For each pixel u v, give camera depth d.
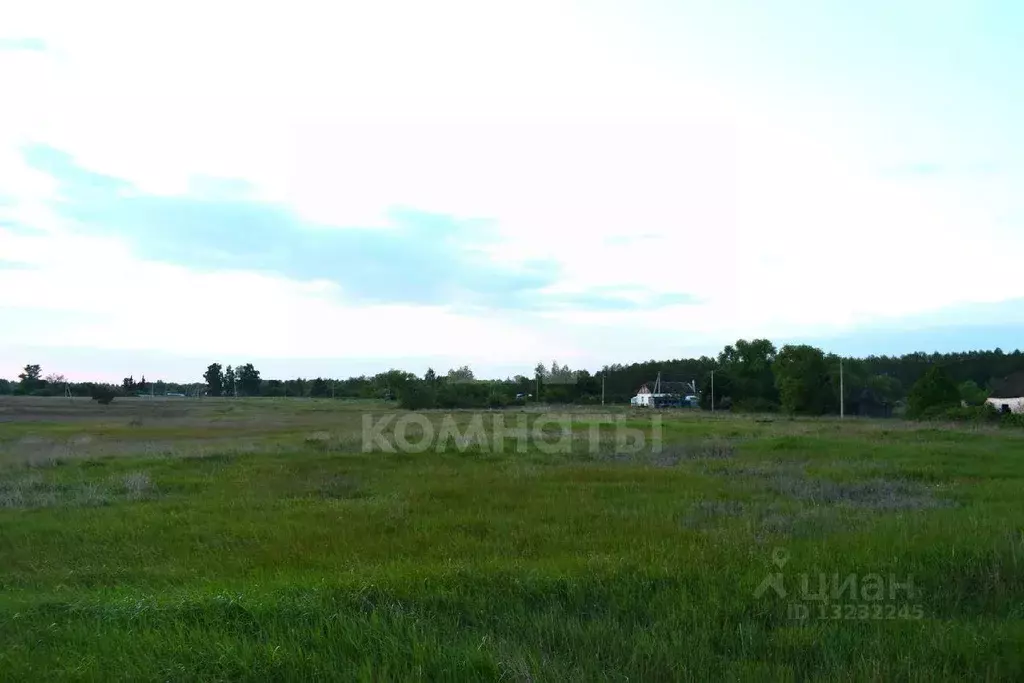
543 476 15.55
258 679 4.59
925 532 8.16
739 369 77.88
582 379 93.00
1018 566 6.60
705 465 17.61
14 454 21.47
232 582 6.96
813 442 22.92
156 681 4.50
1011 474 15.35
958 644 5.07
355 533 9.67
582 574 6.65
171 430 37.41
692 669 4.77
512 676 4.55
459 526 10.07
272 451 21.50
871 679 4.58
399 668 4.69
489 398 71.69
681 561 7.26
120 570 8.02
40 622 5.68
